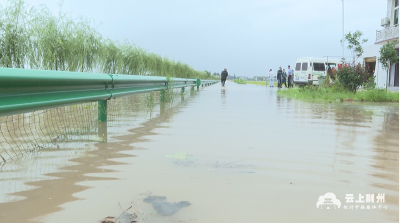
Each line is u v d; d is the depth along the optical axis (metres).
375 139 4.30
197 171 2.71
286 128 5.18
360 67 15.96
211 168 2.81
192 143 3.88
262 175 2.63
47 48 6.48
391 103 11.38
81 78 3.98
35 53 6.38
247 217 1.84
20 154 3.21
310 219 1.83
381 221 1.83
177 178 2.52
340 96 13.85
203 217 1.82
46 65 6.46
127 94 6.27
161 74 16.36
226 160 3.09
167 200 2.07
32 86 2.97
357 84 15.80
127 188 2.28
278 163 3.01
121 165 2.86
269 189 2.31
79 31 7.62
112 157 3.14
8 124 4.92
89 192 2.19
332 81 18.09
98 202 2.02
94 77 4.46
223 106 9.16
